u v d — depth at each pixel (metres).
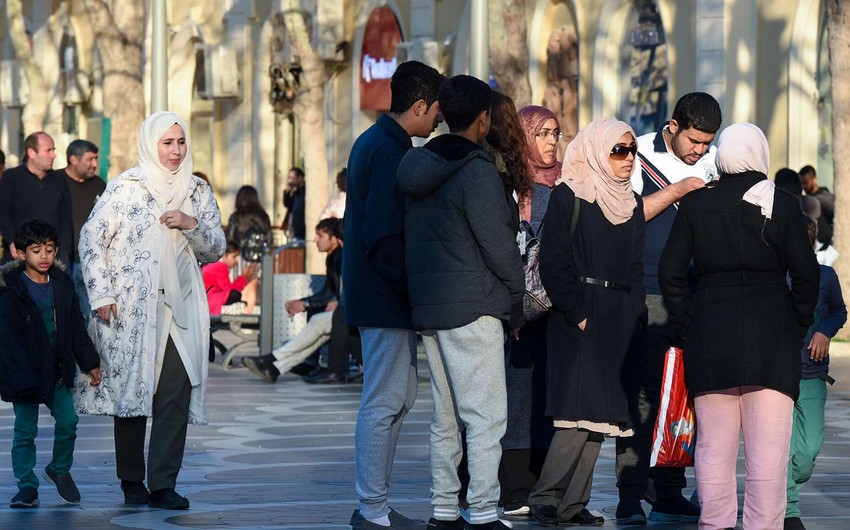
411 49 61.62
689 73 50.62
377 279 16.91
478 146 16.45
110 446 25.23
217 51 72.12
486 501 16.39
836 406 31.20
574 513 18.28
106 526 17.97
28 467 19.59
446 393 16.69
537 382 19.00
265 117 71.81
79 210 34.44
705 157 19.25
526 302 17.88
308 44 55.47
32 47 83.12
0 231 33.22
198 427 27.89
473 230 16.00
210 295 41.78
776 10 48.62
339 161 66.81
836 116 41.66
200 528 17.84
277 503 19.69
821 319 18.33
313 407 31.34
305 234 57.50
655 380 18.78
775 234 15.70
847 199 41.69
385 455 17.09
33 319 19.33
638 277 18.09
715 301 15.88
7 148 85.19
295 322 39.75
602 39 53.41
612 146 17.75
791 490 17.97
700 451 16.09
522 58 42.28
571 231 17.78
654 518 18.88
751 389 15.87
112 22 54.34
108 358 19.44
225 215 73.94
